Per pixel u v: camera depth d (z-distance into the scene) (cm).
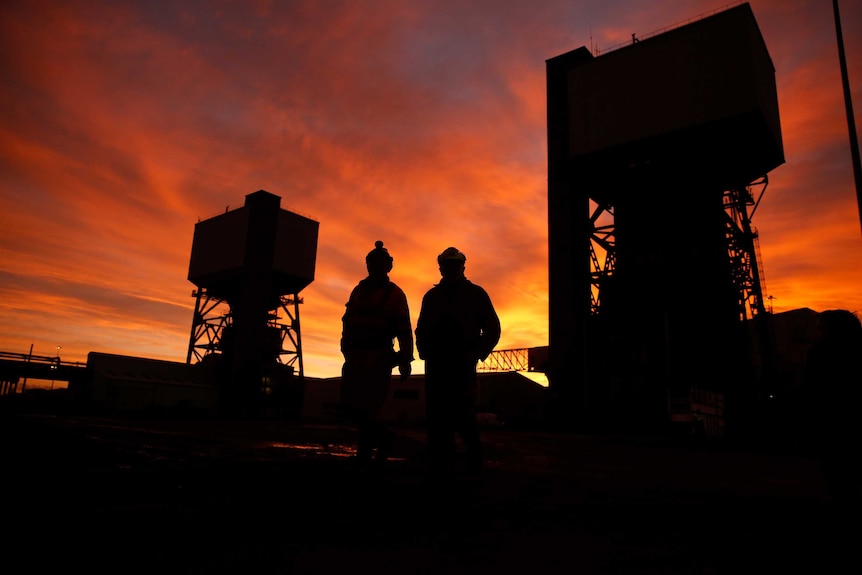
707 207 4212
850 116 1953
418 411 6106
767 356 4044
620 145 4172
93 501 260
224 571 174
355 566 188
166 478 339
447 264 432
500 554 211
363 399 430
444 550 213
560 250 4616
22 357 5681
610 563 204
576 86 4541
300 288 7338
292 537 219
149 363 6291
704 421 3375
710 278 4028
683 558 213
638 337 4072
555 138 4909
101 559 177
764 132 3728
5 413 1200
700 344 3938
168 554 187
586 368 4166
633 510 306
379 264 454
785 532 257
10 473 322
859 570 200
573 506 312
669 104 4012
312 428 1473
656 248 4281
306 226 7325
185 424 1427
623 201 4528
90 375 5791
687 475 553
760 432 3403
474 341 418
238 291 7119
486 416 4944
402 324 448
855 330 338
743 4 3888
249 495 297
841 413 327
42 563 168
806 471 662
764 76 3991
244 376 6234
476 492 345
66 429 704
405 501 304
